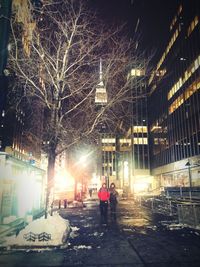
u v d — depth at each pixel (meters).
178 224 12.37
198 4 42.19
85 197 39.34
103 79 13.78
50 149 12.27
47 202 10.77
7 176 8.24
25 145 41.12
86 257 6.65
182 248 7.59
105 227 11.62
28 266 5.92
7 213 8.17
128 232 10.27
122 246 7.86
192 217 11.51
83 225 12.25
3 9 7.11
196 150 41.31
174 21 54.28
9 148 31.42
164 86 60.22
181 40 49.88
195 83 42.75
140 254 6.95
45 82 13.21
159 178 63.38
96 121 14.05
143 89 76.38
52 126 12.29
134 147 74.25
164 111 59.75
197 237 9.22
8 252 7.06
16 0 21.08
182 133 47.78
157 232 10.25
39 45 12.41
